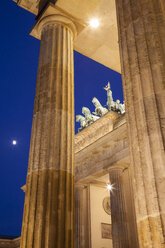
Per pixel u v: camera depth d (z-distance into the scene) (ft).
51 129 41.91
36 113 44.50
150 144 24.85
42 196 37.22
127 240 94.53
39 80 47.50
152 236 22.08
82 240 116.98
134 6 32.65
